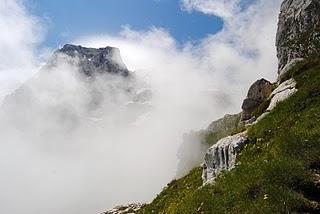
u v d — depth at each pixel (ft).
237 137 106.42
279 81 166.61
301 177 61.11
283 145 74.28
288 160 65.62
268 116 108.68
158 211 136.77
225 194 67.36
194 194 79.41
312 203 57.00
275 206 56.80
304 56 176.14
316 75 131.64
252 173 67.72
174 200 129.80
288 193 57.98
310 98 103.86
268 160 72.54
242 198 63.00
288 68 167.43
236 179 69.92
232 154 101.45
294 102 105.91
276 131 96.73
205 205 69.21
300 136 74.49
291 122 96.27
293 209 56.08
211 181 82.17
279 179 62.13
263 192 61.05
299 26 197.47
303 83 132.87
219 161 107.96
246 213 58.59
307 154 67.31
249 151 93.40
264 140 95.71
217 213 63.67
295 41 189.16
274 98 142.61
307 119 88.38
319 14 189.47
